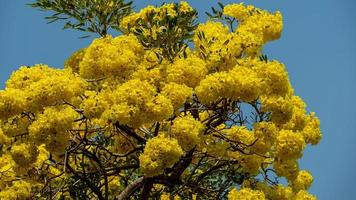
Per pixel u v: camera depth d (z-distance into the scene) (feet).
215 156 30.40
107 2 36.55
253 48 29.86
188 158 30.27
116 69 28.35
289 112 29.19
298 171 31.60
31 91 27.20
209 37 30.30
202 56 29.94
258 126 29.73
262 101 29.19
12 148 28.76
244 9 32.89
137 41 29.76
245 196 29.19
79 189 33.78
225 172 33.94
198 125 27.17
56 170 32.96
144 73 28.63
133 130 30.25
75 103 28.12
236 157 30.81
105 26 36.65
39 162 31.81
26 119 28.58
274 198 32.32
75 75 28.78
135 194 35.53
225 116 30.81
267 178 32.73
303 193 33.94
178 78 28.07
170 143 26.23
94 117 27.12
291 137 29.86
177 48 30.07
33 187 32.58
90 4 36.58
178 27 30.19
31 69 28.53
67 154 29.27
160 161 26.09
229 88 27.53
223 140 30.53
